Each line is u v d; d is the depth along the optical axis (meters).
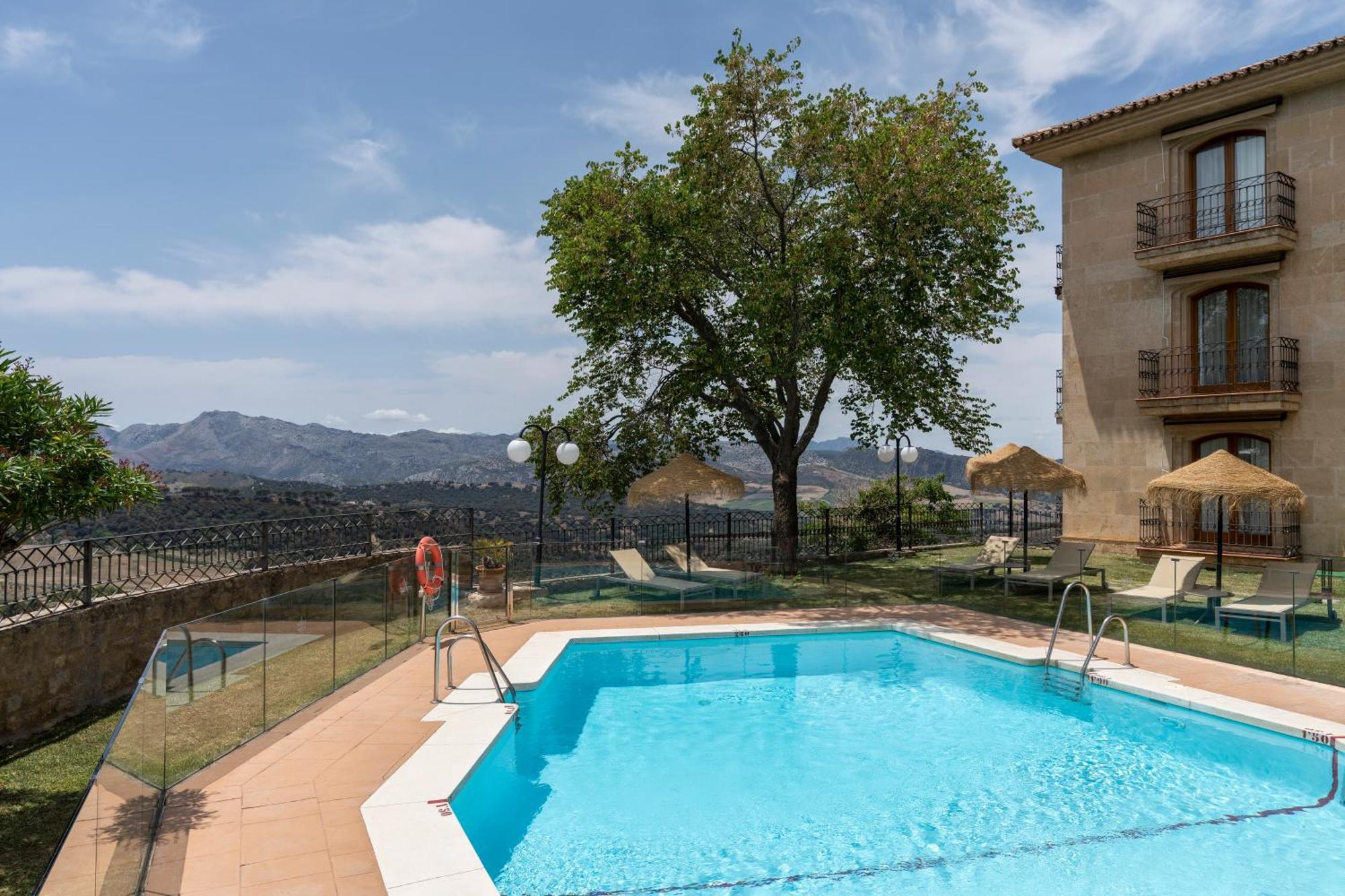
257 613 7.05
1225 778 6.99
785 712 8.94
